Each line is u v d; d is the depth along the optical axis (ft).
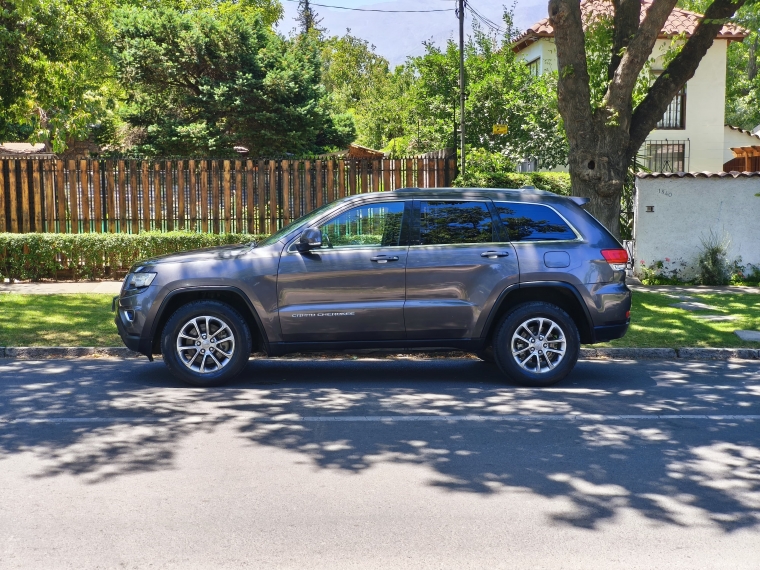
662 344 34.22
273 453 19.38
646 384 28.07
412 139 103.71
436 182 54.44
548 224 27.78
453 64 92.32
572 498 16.40
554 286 27.20
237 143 111.24
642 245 53.67
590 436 21.12
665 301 45.21
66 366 30.42
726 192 53.06
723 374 29.96
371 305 26.78
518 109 86.58
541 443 20.42
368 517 15.29
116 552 13.65
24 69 63.82
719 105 91.66
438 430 21.61
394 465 18.51
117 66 107.86
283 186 53.88
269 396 25.62
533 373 27.43
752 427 22.22
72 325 36.88
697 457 19.33
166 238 51.83
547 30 91.76
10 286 48.98
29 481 17.20
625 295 27.71
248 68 112.37
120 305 27.35
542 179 54.60
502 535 14.48
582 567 13.23
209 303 26.78
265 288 26.63
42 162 53.26
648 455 19.45
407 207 27.53
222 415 23.04
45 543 13.99
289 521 15.06
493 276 27.04
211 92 109.19
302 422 22.34
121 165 53.67
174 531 14.56
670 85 43.86
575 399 25.55
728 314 41.11
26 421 22.20
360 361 32.27
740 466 18.63
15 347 32.48
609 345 33.91
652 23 40.24
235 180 54.08
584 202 28.45
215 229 54.13
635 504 16.10
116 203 53.98
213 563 13.25
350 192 54.24
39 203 53.36
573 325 27.27
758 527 14.96
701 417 23.26
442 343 27.27
